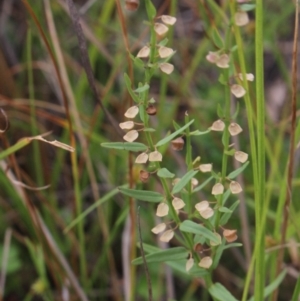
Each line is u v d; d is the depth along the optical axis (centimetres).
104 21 74
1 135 58
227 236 47
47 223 69
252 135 47
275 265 56
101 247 74
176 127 47
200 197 68
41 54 83
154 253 49
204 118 77
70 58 82
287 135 79
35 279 74
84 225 77
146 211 71
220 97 81
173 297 65
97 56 82
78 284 62
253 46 73
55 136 84
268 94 93
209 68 88
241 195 63
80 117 71
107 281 72
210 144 79
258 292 49
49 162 81
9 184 65
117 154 70
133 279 61
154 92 89
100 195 76
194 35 92
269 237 56
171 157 73
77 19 52
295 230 58
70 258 72
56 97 85
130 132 46
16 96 76
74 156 60
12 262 70
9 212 73
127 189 47
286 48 91
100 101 55
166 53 45
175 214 47
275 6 87
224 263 71
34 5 78
